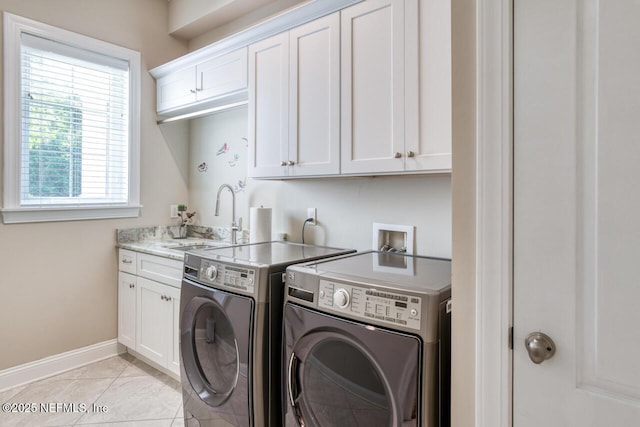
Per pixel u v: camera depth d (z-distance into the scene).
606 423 0.78
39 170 2.45
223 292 1.62
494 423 0.91
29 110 2.40
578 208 0.81
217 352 1.70
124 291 2.77
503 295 0.89
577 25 0.80
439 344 1.07
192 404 1.81
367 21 1.67
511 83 0.88
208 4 2.73
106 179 2.79
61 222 2.55
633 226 0.75
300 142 1.94
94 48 2.65
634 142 0.75
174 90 2.82
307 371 1.37
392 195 1.98
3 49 2.26
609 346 0.78
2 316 2.31
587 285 0.80
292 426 1.40
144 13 2.93
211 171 3.05
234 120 2.86
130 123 2.86
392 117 1.58
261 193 2.65
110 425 1.95
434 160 1.47
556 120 0.83
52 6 2.46
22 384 2.37
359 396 1.21
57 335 2.54
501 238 0.89
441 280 1.25
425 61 1.49
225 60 2.39
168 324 2.36
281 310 1.55
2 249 2.30
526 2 0.86
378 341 1.13
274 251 1.98
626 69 0.75
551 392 0.84
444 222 1.80
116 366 2.64
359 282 1.23
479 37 0.91
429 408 1.06
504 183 0.89
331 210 2.23
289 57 1.99
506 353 0.89
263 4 2.60
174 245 2.71
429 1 1.49
